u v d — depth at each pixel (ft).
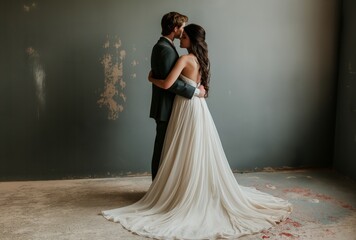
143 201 11.38
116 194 12.57
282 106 14.67
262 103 14.53
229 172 11.29
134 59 13.57
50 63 13.21
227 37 13.98
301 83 14.65
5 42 12.92
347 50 14.08
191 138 10.88
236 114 14.44
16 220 10.59
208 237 9.52
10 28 12.89
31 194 12.49
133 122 13.92
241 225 10.10
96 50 13.35
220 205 10.77
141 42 13.52
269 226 10.10
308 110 14.84
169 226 10.01
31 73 13.19
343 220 10.60
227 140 14.53
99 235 9.77
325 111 14.93
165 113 11.38
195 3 13.62
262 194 12.11
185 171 10.85
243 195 11.19
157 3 13.41
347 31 14.06
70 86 13.42
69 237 9.66
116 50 13.44
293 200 12.03
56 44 13.15
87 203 11.81
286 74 14.52
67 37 13.15
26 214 10.98
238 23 13.96
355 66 13.55
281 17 14.17
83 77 13.43
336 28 14.52
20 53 13.04
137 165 14.16
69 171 13.85
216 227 10.01
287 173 14.69
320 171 14.90
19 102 13.29
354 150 13.62
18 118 13.37
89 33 13.23
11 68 13.08
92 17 13.16
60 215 10.93
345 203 11.79
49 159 13.71
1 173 13.58
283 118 14.74
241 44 14.10
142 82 13.74
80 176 13.92
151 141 14.08
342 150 14.48
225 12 13.83
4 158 13.52
